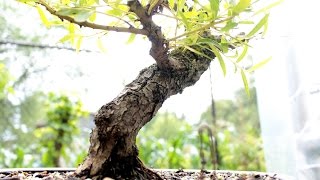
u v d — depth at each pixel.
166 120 2.36
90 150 0.44
